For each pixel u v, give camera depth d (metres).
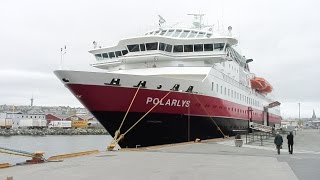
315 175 13.82
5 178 13.14
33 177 13.39
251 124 46.38
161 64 35.12
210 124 35.78
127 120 29.47
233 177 13.45
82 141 97.88
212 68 35.16
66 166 16.78
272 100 74.75
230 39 34.75
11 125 149.25
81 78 27.89
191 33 37.56
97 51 38.38
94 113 29.38
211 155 22.27
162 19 39.31
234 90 43.53
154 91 29.69
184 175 13.92
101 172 14.70
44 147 73.38
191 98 32.25
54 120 170.75
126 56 34.59
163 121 30.86
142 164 17.50
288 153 24.28
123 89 28.58
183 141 33.22
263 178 13.17
